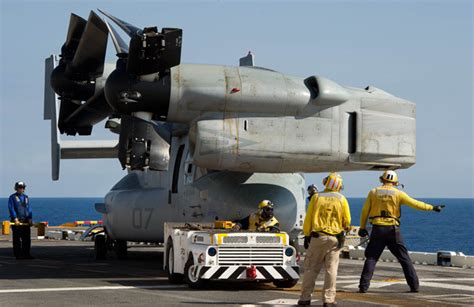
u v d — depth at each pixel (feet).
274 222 88.07
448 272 106.32
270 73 91.71
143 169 91.35
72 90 109.60
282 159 90.68
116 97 87.97
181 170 107.14
